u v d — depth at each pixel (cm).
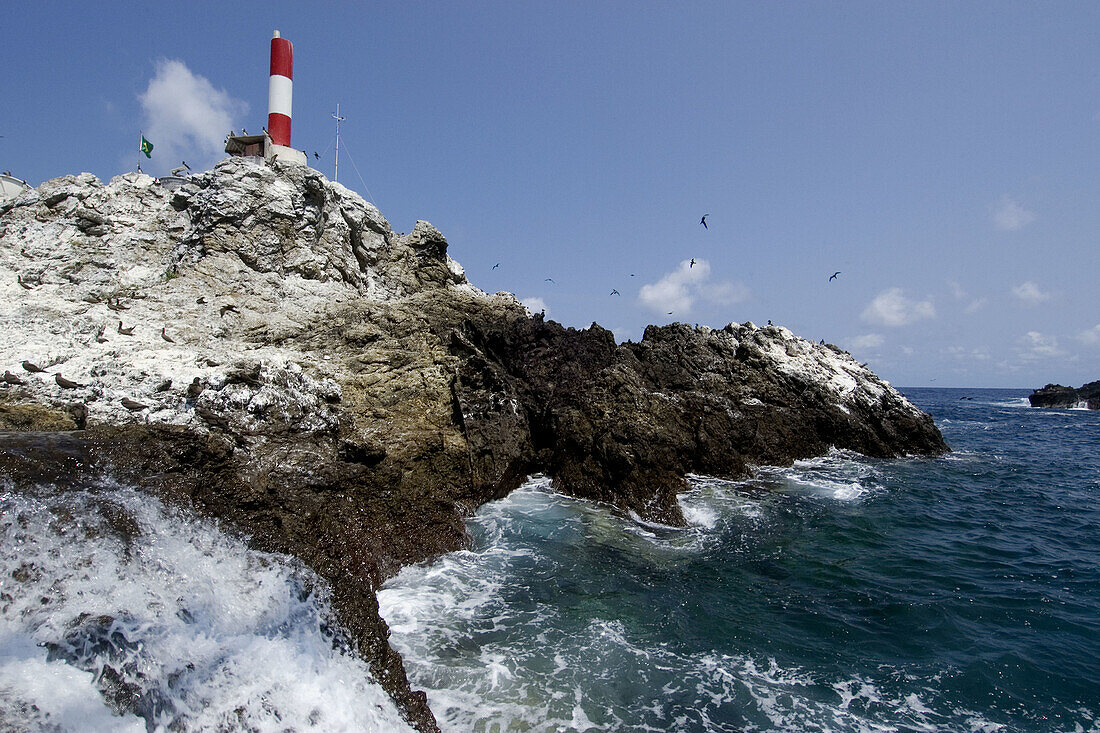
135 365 1373
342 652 987
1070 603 1409
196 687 783
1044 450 4031
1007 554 1758
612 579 1434
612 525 1786
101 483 986
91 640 746
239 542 1072
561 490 2058
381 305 2333
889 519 2052
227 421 1298
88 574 848
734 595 1401
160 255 2295
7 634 721
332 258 2559
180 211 2430
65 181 2386
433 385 1880
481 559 1494
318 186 2558
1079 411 8769
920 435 3306
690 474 2284
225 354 1612
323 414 1526
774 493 2241
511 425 2097
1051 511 2284
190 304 2033
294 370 1588
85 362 1376
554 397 2506
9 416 1123
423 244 3086
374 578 1296
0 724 614
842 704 1006
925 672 1103
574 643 1143
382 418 1698
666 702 989
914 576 1556
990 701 1023
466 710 938
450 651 1088
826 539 1806
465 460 1822
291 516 1236
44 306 1775
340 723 842
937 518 2105
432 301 2772
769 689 1040
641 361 2794
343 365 1811
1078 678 1093
